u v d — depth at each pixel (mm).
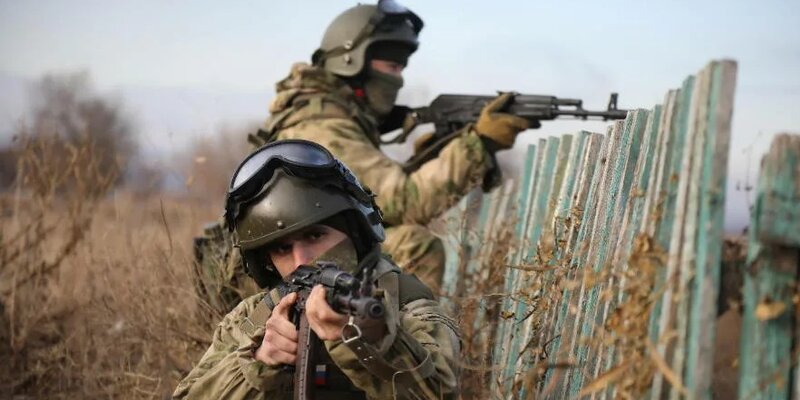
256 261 3262
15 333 6070
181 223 6848
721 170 2359
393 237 5711
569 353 3336
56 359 5723
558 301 3578
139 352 5738
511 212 5414
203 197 7352
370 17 6027
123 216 6609
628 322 2574
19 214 6648
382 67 6152
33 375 5816
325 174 3082
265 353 3002
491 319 4637
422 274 5656
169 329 5203
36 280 6238
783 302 2301
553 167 4824
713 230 2354
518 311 4168
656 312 2627
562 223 3943
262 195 3105
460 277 5184
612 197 3340
